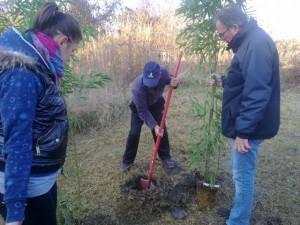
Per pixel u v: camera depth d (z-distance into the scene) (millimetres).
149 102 3148
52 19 1374
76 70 5098
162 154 3545
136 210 2758
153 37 7062
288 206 2830
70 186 3250
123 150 4078
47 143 1392
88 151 4074
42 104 1317
